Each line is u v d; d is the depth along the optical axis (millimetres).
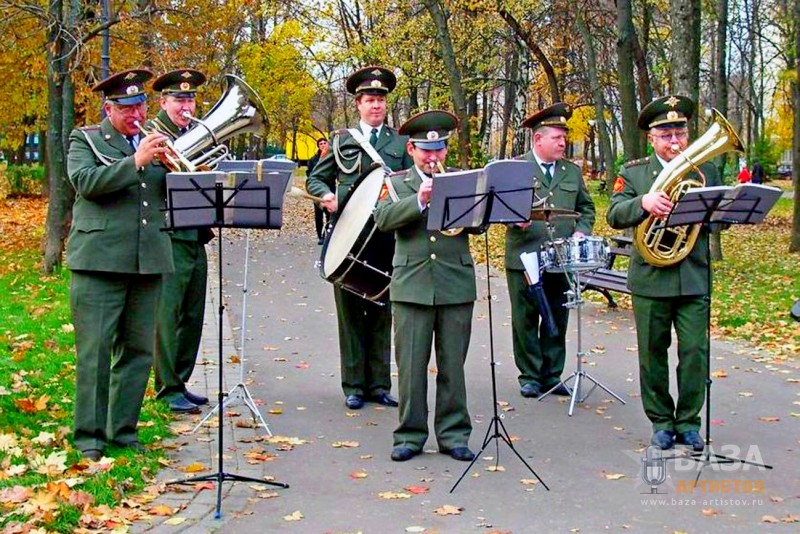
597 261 7566
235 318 11719
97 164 6004
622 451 6586
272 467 6184
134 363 6312
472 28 28641
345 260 7145
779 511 5422
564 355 8312
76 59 14242
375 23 31344
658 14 31250
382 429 7152
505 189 5617
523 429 7160
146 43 16391
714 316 11742
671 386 8516
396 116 36562
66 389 7609
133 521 5105
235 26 22969
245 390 7305
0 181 33375
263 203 5418
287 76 31609
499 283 14820
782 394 8141
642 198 6238
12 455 5887
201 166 6219
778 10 34531
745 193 5914
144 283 6262
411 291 6301
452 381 6402
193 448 6508
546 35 28531
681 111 6617
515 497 5648
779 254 19641
